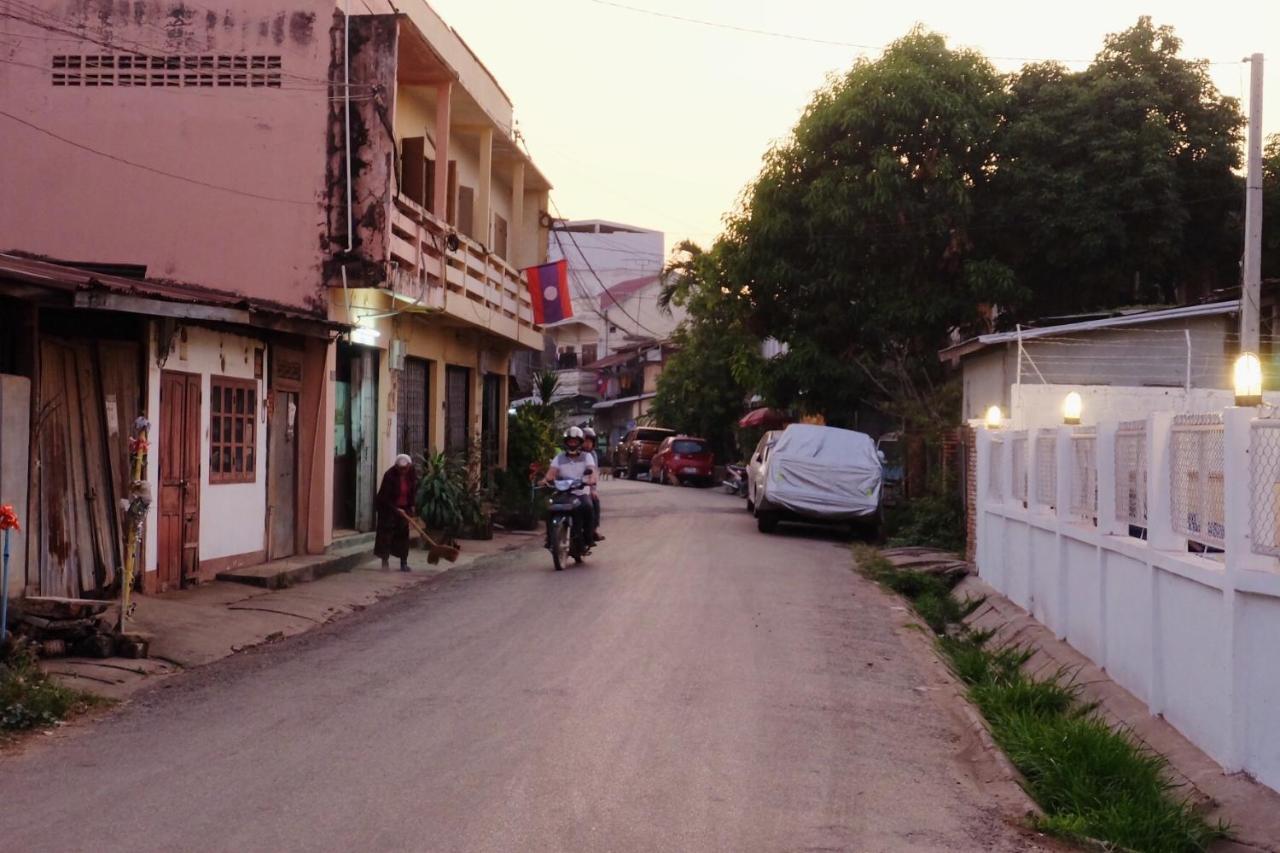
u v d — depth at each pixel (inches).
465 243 866.1
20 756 290.0
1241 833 262.5
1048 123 1085.1
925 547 879.7
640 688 369.4
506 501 1011.9
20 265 439.8
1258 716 284.4
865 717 353.7
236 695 359.6
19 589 394.9
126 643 398.0
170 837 226.5
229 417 592.7
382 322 778.2
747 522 1080.2
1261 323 944.3
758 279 1149.1
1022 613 554.3
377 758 284.8
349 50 673.0
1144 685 369.1
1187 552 350.6
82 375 476.1
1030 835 254.1
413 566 701.3
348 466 780.0
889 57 1107.9
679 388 2016.5
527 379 1956.2
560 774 273.7
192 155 679.1
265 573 582.2
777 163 1138.0
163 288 526.9
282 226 673.6
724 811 253.1
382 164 669.3
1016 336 890.1
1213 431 316.2
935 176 1083.9
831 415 1200.2
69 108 684.1
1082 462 458.6
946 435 970.1
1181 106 1079.6
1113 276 1066.1
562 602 550.6
